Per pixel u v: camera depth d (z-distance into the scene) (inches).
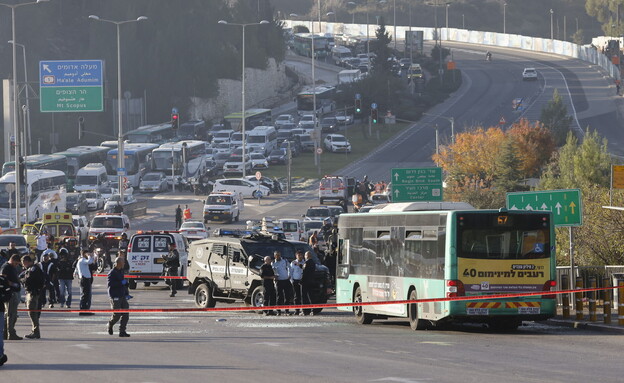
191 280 3115.2
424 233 2393.0
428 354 1792.6
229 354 1792.6
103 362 1673.2
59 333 2263.8
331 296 3415.4
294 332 2282.2
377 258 2605.8
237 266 2982.3
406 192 4965.6
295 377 1470.2
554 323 2519.7
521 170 7524.6
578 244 3503.9
